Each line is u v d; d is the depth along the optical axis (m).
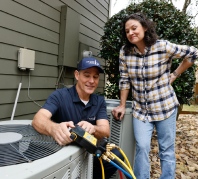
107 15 5.25
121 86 2.12
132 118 2.11
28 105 2.70
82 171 1.12
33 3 2.64
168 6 3.69
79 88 1.54
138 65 1.95
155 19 3.53
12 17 2.34
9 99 2.40
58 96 1.50
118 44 3.57
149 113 1.99
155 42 1.89
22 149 0.97
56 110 1.47
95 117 1.57
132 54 1.99
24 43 2.54
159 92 1.94
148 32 1.86
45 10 2.88
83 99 1.56
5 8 2.24
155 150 3.45
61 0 3.22
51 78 3.13
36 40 2.74
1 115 2.32
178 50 1.91
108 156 1.13
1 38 2.22
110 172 1.67
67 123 1.14
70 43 3.34
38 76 2.84
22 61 2.44
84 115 1.54
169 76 2.02
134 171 2.02
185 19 3.65
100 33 4.89
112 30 3.70
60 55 3.22
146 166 1.96
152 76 1.92
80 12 3.86
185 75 3.65
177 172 2.72
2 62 2.26
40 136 1.19
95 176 1.67
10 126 1.32
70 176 0.97
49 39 3.01
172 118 1.99
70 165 0.96
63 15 3.20
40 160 0.86
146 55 1.91
